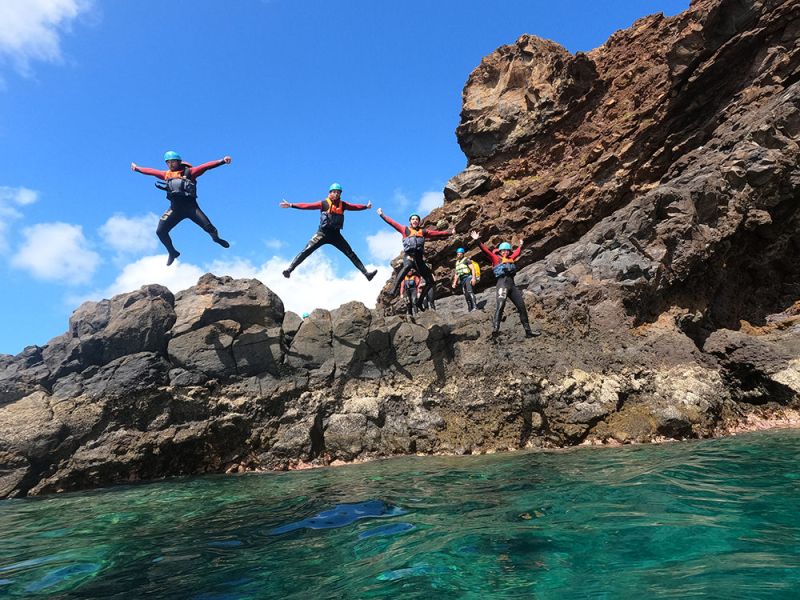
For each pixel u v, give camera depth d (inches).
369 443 357.7
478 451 343.9
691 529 142.9
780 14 576.4
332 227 387.5
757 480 200.1
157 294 393.7
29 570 150.4
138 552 162.7
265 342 383.2
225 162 374.3
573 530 149.1
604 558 126.1
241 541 166.7
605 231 518.0
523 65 874.8
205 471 350.9
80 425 335.0
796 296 538.0
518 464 277.6
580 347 407.2
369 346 393.1
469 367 379.6
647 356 403.9
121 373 354.3
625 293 455.2
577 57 756.6
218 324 383.2
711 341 440.1
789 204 526.3
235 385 371.9
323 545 154.9
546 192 709.3
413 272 470.6
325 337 394.9
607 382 371.2
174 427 351.3
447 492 217.3
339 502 213.2
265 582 128.2
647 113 672.4
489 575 120.6
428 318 406.0
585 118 765.3
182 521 203.0
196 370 367.6
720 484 195.9
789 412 384.8
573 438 347.3
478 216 754.8
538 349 394.9
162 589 128.3
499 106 863.7
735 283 535.5
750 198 510.0
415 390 377.4
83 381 356.5
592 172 680.4
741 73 610.9
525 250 675.4
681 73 634.8
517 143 823.7
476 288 702.5
